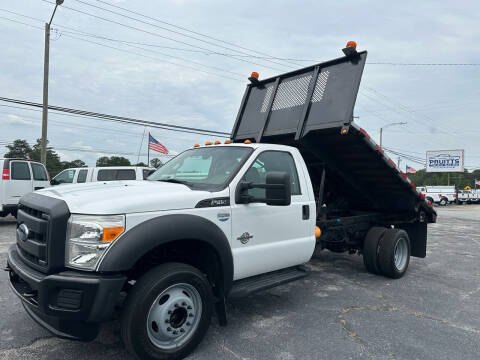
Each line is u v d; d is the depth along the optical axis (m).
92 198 3.01
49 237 2.82
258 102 6.29
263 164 4.17
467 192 43.41
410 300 4.95
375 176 6.25
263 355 3.29
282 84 5.93
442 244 10.10
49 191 3.40
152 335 3.00
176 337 3.14
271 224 4.06
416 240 7.08
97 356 3.21
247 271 3.81
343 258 7.64
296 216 4.40
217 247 3.39
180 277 3.11
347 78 5.04
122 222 2.86
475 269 6.95
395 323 4.11
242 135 6.32
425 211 6.98
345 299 4.93
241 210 3.73
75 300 2.70
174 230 3.05
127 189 3.34
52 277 2.72
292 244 4.31
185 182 3.92
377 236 6.09
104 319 2.73
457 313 4.48
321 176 6.34
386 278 6.10
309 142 5.55
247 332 3.78
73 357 3.19
